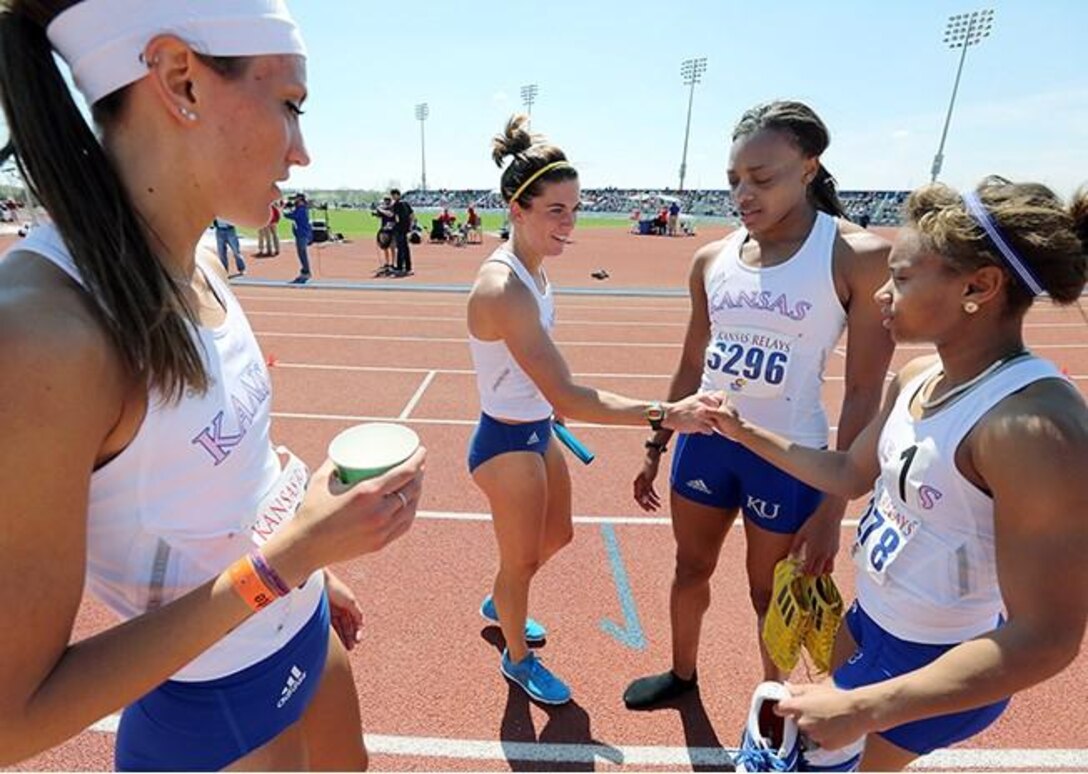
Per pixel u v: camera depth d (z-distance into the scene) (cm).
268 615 113
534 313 202
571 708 252
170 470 88
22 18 75
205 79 80
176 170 85
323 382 706
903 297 129
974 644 109
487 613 303
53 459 69
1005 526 113
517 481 223
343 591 163
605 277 1630
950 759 231
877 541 151
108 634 78
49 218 75
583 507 425
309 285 1319
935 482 131
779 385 202
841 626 176
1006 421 113
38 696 72
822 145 190
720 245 229
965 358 129
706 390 223
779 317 199
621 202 7212
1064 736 241
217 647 105
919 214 130
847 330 201
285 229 2692
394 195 1546
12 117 73
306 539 84
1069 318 1138
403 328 980
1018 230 114
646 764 228
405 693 258
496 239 2764
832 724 112
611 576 344
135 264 77
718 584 340
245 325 112
